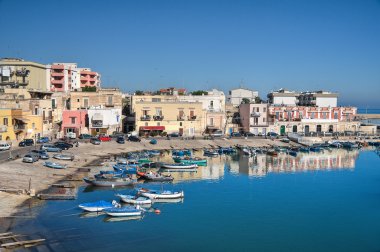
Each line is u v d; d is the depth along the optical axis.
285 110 141.88
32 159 76.06
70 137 114.31
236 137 129.75
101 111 120.81
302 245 45.66
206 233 48.28
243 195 66.00
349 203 62.50
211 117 135.38
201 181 75.75
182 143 118.06
